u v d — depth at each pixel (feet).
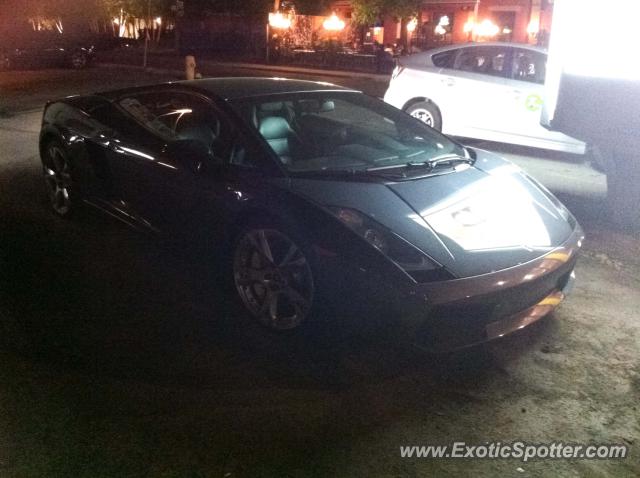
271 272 12.14
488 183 13.52
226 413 10.01
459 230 11.61
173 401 10.24
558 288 12.96
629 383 11.32
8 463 8.75
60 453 8.98
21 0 79.30
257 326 12.62
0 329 12.19
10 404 10.00
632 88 17.16
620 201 20.42
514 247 11.72
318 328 11.55
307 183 12.18
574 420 10.24
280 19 95.30
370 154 14.15
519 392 10.93
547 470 9.09
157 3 97.30
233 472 8.77
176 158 13.97
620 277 16.21
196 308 13.28
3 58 66.54
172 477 8.63
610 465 9.24
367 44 102.89
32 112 39.24
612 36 17.20
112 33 112.98
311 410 10.18
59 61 71.41
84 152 16.49
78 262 15.33
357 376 11.13
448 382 11.13
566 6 17.99
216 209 13.03
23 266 14.99
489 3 99.09
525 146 31.81
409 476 8.86
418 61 32.55
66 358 11.30
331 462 9.06
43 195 20.62
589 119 18.06
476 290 10.65
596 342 12.73
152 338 12.07
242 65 89.35
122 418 9.78
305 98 15.26
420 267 10.67
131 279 14.52
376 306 10.62
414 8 92.99
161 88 15.78
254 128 13.47
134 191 15.25
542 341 12.69
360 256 10.71
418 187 12.59
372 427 9.86
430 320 10.52
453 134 31.35
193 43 107.55
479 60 30.66
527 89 28.84
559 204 14.20
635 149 17.66
